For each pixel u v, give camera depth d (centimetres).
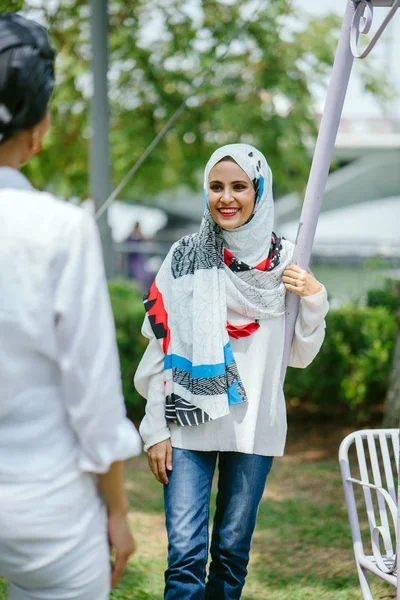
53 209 156
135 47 947
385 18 241
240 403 270
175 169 1124
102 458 157
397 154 1723
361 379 692
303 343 281
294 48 938
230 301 270
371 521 285
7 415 154
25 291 151
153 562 404
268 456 275
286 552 419
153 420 271
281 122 940
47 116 169
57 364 156
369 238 1720
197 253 277
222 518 274
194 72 962
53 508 154
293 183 1049
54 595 161
